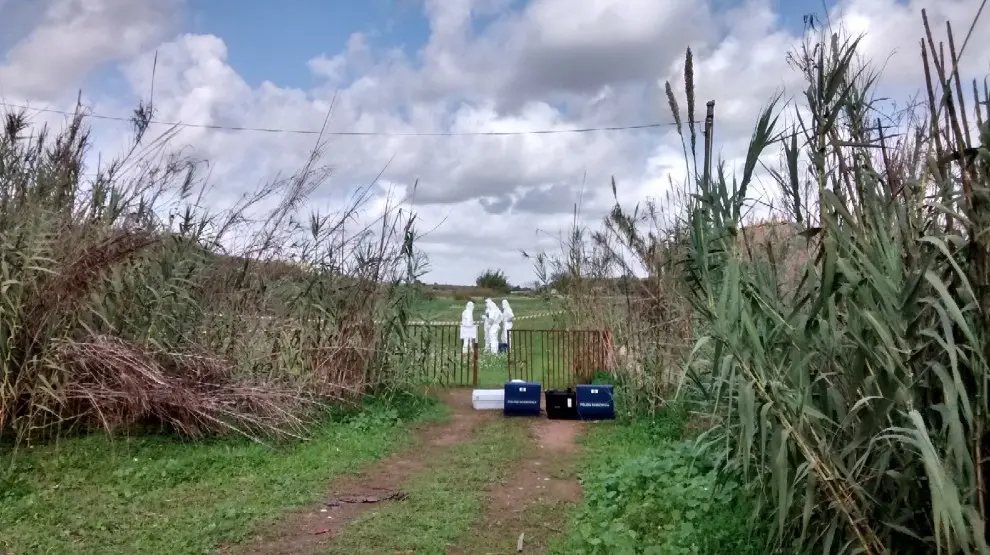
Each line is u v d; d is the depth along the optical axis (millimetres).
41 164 9156
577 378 15609
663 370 11461
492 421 12195
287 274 11797
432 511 6922
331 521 6672
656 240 12125
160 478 7617
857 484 3900
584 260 16719
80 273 8406
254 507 6883
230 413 9258
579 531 6109
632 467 7734
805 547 4406
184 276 9688
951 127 3826
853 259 3996
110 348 8453
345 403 11891
